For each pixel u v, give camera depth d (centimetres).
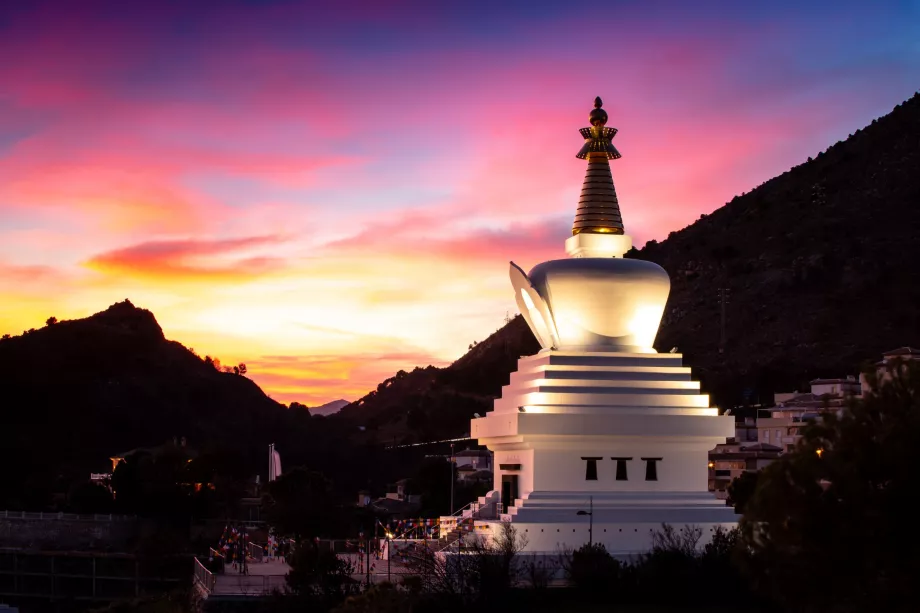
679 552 6047
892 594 3431
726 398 16338
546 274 6925
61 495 14850
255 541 10731
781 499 3581
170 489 12706
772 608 5691
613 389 6700
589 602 5891
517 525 6388
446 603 5684
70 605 10844
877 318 18688
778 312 19688
